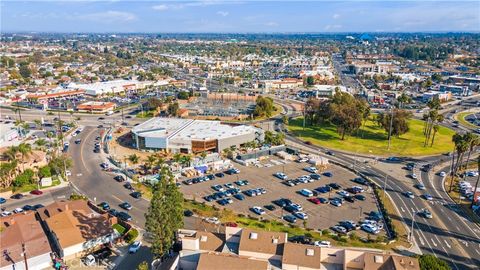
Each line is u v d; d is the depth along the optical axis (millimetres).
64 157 167750
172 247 101188
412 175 168750
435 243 112500
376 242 111312
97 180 158375
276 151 198750
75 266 98812
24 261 95188
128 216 124625
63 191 147000
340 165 181375
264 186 154625
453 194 149750
